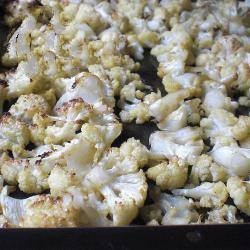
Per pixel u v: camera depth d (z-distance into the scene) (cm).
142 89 44
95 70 43
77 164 34
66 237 26
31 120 39
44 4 52
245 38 50
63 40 46
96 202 32
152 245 26
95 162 35
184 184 35
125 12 53
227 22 52
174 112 40
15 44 45
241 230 26
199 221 32
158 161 36
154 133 39
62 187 32
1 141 36
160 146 38
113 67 44
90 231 26
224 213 33
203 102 43
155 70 47
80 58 45
